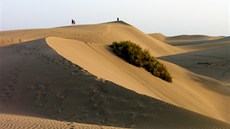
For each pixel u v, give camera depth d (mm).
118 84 16203
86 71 17344
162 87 23281
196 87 30953
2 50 23969
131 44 27125
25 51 22312
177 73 32875
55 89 16141
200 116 14414
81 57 21734
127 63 25625
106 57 25172
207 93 30484
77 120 14117
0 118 13102
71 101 15344
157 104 14781
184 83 29984
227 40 131000
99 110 14719
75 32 72375
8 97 16047
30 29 77688
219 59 58344
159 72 26281
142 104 14836
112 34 76250
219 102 28953
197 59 59469
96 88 15836
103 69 20562
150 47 81688
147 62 26484
